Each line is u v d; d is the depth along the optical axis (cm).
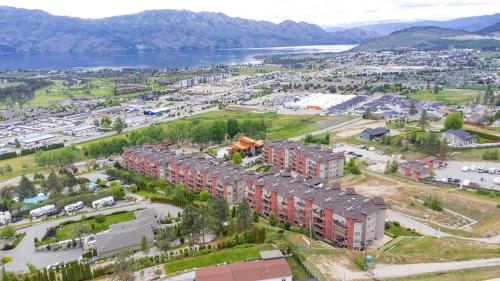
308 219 19025
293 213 19800
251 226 18150
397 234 18600
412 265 14588
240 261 15150
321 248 16000
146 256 16612
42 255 18412
